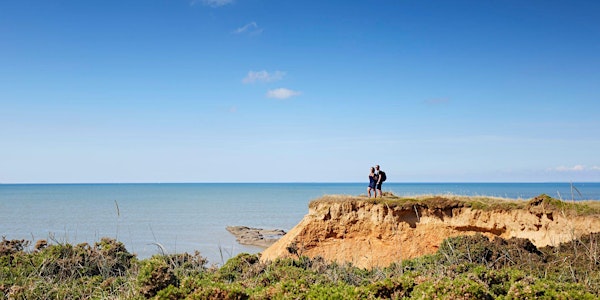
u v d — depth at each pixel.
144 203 103.69
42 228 42.81
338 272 11.20
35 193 172.38
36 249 14.82
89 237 34.06
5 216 60.38
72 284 11.19
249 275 11.60
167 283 8.99
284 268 11.32
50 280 11.05
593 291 8.39
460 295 7.62
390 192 31.70
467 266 10.38
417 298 7.79
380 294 8.37
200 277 11.38
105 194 164.62
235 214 75.56
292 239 29.02
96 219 56.53
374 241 27.91
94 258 13.29
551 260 12.09
